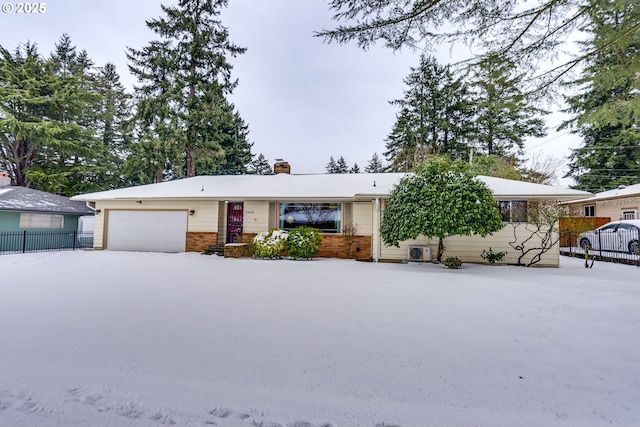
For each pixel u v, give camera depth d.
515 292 6.06
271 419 2.16
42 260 10.72
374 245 11.41
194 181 15.84
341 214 12.87
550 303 5.22
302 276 7.80
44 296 5.42
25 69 19.69
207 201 13.79
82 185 21.64
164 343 3.37
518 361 3.00
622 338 3.62
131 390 2.49
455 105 21.64
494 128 22.28
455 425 2.08
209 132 19.88
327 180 14.68
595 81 4.75
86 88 27.86
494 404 2.30
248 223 13.34
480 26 4.32
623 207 15.58
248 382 2.60
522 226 10.57
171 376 2.69
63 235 16.45
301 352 3.17
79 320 4.11
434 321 4.21
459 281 7.26
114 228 14.52
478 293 5.96
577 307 4.97
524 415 2.18
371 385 2.55
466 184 8.97
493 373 2.76
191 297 5.43
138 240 14.29
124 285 6.40
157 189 14.67
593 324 4.12
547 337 3.63
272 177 15.91
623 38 4.28
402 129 24.55
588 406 2.29
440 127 23.02
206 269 8.83
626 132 20.00
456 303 5.18
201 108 19.11
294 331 3.77
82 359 2.99
